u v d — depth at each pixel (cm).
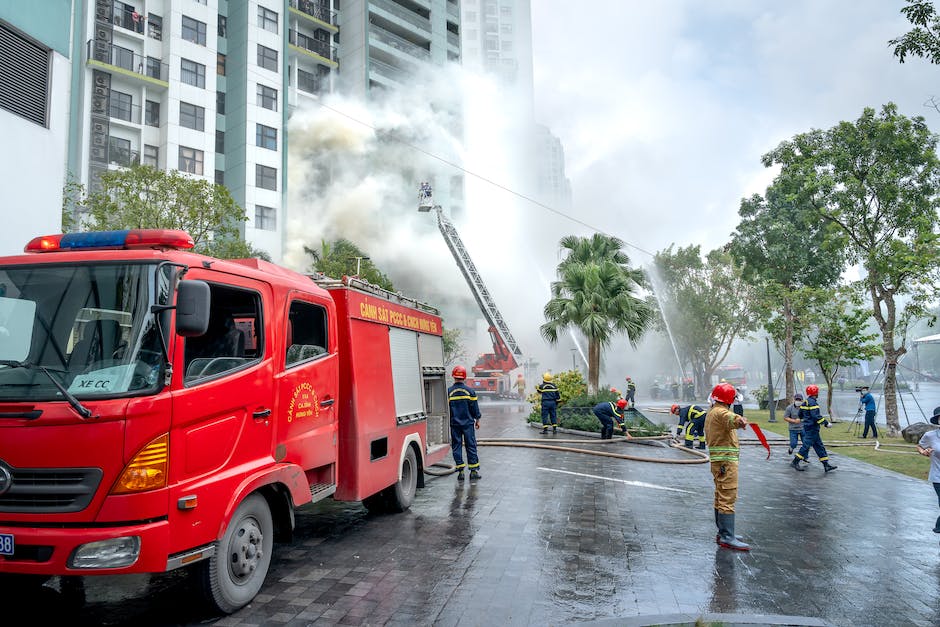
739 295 4428
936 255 1716
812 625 417
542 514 783
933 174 1816
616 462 1274
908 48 1091
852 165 1903
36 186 906
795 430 1451
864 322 2284
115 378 379
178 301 383
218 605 428
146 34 3741
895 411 1883
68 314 400
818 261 2495
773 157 2041
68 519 364
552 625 429
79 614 445
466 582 518
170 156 3734
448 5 6562
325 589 498
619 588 508
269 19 4325
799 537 695
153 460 375
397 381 785
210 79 3975
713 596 493
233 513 441
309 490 546
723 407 657
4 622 432
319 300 602
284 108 4347
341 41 5747
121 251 416
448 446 999
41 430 369
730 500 643
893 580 541
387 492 765
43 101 935
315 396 574
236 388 451
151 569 368
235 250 1839
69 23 988
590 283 2125
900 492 998
